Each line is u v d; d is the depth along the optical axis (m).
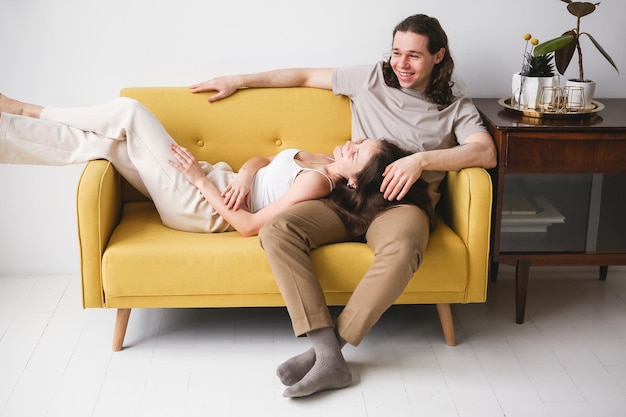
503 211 2.65
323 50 2.95
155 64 2.93
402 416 2.18
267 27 2.91
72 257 3.11
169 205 2.53
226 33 2.91
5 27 2.83
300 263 2.32
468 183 2.40
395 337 2.62
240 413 2.19
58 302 2.86
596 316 2.78
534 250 2.69
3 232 3.05
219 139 2.79
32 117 2.58
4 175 2.97
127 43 2.89
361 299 2.30
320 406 2.23
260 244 2.38
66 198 3.03
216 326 2.69
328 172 2.56
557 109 2.68
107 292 2.39
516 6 2.92
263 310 2.80
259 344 2.56
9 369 2.40
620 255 2.67
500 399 2.26
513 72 2.99
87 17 2.85
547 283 3.04
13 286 2.99
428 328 2.67
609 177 2.63
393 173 2.45
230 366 2.43
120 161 2.58
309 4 2.89
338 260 2.39
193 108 2.77
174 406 2.22
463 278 2.43
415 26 2.59
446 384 2.34
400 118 2.67
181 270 2.37
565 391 2.30
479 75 2.99
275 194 2.59
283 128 2.79
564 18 2.94
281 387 2.32
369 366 2.44
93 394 2.28
